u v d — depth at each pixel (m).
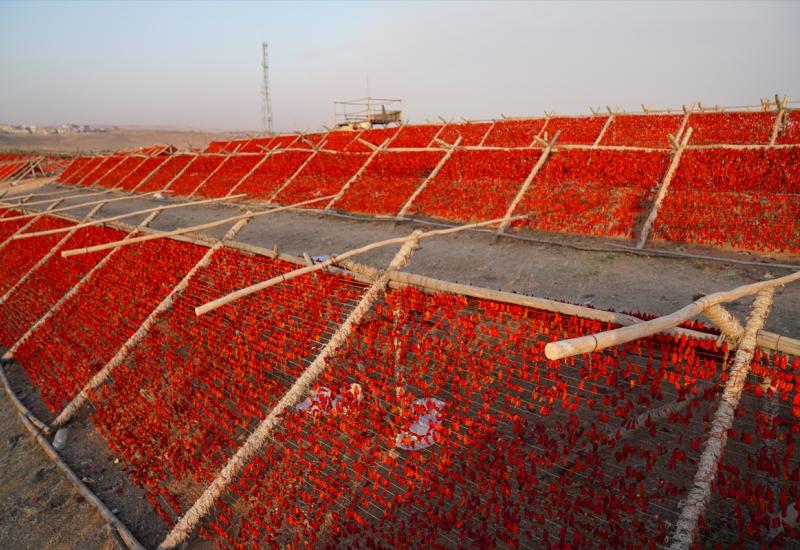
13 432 8.02
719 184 13.75
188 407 6.64
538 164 16.50
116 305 9.12
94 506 6.00
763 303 3.90
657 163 15.14
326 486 4.93
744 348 3.69
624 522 3.89
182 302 7.96
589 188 15.52
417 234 6.62
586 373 4.38
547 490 4.26
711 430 3.46
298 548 4.65
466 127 24.92
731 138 17.20
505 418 5.02
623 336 3.07
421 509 4.39
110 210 28.70
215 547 5.11
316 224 19.02
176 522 5.48
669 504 3.97
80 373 8.38
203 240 8.84
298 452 5.36
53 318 10.38
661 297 9.55
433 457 4.79
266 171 26.66
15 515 6.09
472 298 5.46
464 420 4.69
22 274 13.34
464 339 5.14
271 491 5.25
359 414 5.21
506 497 4.11
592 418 5.08
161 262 9.04
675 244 12.34
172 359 7.33
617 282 10.52
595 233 13.58
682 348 4.03
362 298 6.03
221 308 7.25
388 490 4.77
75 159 48.12
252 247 7.88
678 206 13.20
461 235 15.13
